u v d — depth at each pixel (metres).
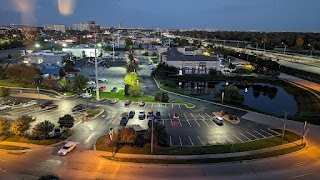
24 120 46.44
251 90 100.56
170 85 97.50
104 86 85.56
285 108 76.25
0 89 68.31
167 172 35.81
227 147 43.62
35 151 40.81
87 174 34.84
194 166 37.53
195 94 87.88
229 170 36.88
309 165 39.09
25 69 87.31
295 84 104.56
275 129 52.91
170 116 59.56
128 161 38.22
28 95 74.06
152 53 174.88
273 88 103.94
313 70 125.56
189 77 111.81
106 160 38.47
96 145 42.97
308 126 55.75
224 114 61.31
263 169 37.47
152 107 66.12
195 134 49.34
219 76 115.50
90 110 61.91
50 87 82.50
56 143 43.75
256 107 76.81
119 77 103.75
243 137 48.50
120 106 66.19
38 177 33.78
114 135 43.19
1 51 165.00
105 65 129.12
